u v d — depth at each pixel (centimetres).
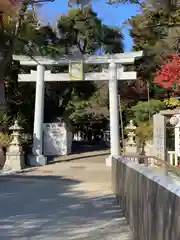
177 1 1098
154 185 383
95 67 2356
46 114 2278
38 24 809
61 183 1277
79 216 738
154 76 2125
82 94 2358
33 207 838
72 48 2108
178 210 287
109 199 938
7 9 537
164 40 1758
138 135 1814
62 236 582
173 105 1953
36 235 589
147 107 2031
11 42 579
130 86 2355
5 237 577
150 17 1348
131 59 1833
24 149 1936
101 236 581
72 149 2595
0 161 1744
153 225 382
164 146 1253
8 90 2130
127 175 665
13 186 1198
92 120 2795
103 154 2252
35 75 1891
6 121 1958
